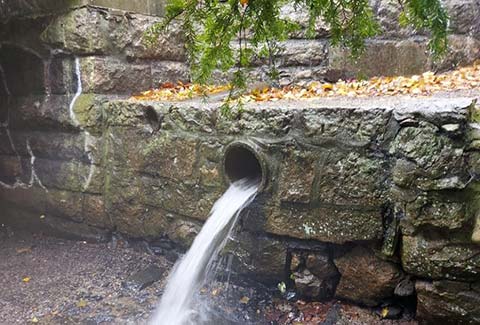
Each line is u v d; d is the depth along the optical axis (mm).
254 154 2371
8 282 2924
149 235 3088
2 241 3592
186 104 2713
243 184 2605
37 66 3432
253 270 2557
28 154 3635
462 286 1950
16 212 3838
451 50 3986
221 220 2535
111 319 2521
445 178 1864
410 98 2543
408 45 3963
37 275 3016
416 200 1945
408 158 1943
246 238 2527
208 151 2594
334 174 2176
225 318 2484
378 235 2117
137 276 2949
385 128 2021
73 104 3270
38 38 3357
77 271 3059
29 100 3518
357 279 2291
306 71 4086
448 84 3166
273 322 2402
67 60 3279
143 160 2963
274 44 1646
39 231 3736
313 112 2195
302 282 2436
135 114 2965
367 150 2084
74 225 3516
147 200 3010
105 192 3250
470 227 1866
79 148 3305
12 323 2486
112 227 3309
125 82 3467
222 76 4086
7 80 3637
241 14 1452
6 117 3697
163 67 3797
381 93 3012
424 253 1985
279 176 2330
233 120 2449
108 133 3172
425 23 1151
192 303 2621
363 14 1432
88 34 3182
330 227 2236
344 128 2123
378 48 4012
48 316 2553
